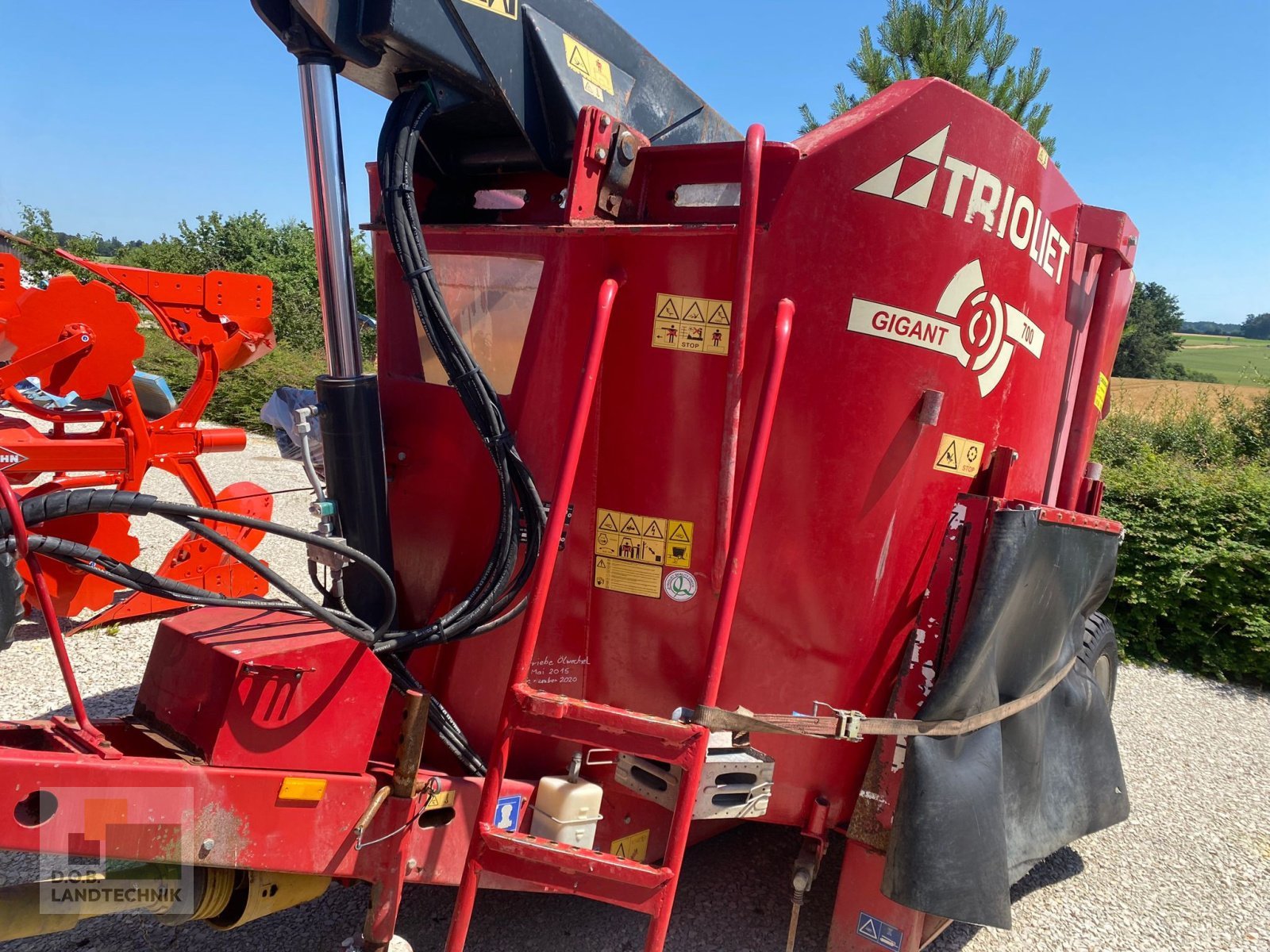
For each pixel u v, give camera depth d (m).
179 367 14.02
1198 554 5.66
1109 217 2.57
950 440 2.20
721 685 2.20
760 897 2.85
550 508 1.92
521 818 2.17
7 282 4.40
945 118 2.04
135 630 4.88
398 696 2.25
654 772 2.04
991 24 10.01
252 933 2.49
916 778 2.12
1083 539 2.50
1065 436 2.82
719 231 1.94
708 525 2.11
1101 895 3.10
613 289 1.98
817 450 2.08
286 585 1.75
